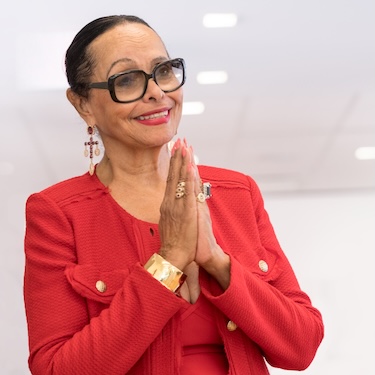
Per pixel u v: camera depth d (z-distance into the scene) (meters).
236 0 9.02
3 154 8.50
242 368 4.17
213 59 8.97
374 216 8.64
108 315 3.98
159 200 4.39
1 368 7.90
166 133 4.24
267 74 8.98
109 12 8.89
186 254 4.04
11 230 8.30
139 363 4.12
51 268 4.23
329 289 8.38
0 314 8.00
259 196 4.70
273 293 4.25
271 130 8.91
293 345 4.25
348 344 8.18
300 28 9.05
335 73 9.03
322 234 8.56
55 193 4.38
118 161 4.41
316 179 8.77
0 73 8.67
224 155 8.83
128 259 4.25
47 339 4.11
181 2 8.96
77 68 4.37
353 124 8.96
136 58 4.21
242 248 4.42
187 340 4.17
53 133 8.62
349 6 9.09
